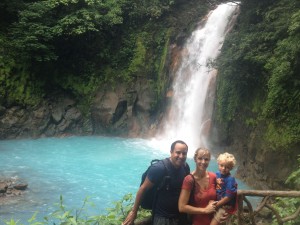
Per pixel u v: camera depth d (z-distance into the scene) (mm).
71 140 21859
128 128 23250
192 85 21906
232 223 6621
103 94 23391
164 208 5070
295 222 6984
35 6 21547
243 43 14836
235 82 16047
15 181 15078
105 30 23766
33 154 18953
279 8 14633
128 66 23641
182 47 23406
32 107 22062
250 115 15656
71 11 22766
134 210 5074
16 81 21703
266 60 14148
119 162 18094
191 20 23594
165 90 23359
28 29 21453
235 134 16969
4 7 22094
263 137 14359
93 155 19156
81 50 23625
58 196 13844
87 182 15398
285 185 12719
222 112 17594
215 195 5203
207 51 21547
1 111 21219
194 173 5250
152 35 23891
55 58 21781
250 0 17250
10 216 11969
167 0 24125
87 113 23312
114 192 14453
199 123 20734
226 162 5266
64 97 23297
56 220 11797
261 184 14078
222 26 21125
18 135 21562
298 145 12609
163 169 4977
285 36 14008
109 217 5238
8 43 21781
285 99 13164
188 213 5039
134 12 23797
